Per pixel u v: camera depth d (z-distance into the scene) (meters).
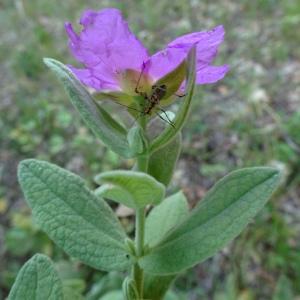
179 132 0.10
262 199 0.09
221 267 0.23
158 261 0.10
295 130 0.30
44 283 0.09
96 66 0.09
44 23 0.47
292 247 0.24
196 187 0.27
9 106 0.35
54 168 0.10
